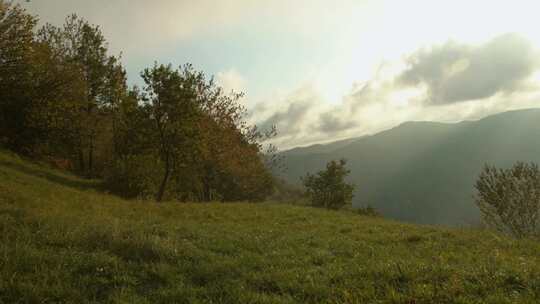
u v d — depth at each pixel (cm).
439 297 663
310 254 1105
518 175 2469
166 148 3250
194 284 802
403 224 2111
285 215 2347
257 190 4894
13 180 2244
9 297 669
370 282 771
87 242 1025
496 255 1073
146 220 1684
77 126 4338
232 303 691
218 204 2777
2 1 3309
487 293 667
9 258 819
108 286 772
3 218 1162
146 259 945
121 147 4553
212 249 1144
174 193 3691
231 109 4444
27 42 3512
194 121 3266
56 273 777
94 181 3666
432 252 1168
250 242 1258
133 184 3212
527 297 639
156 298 717
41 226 1148
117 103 4553
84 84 4425
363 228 1823
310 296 725
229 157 4341
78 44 4681
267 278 830
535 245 1324
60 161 4641
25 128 3981
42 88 3894
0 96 3678
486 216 2569
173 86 3070
